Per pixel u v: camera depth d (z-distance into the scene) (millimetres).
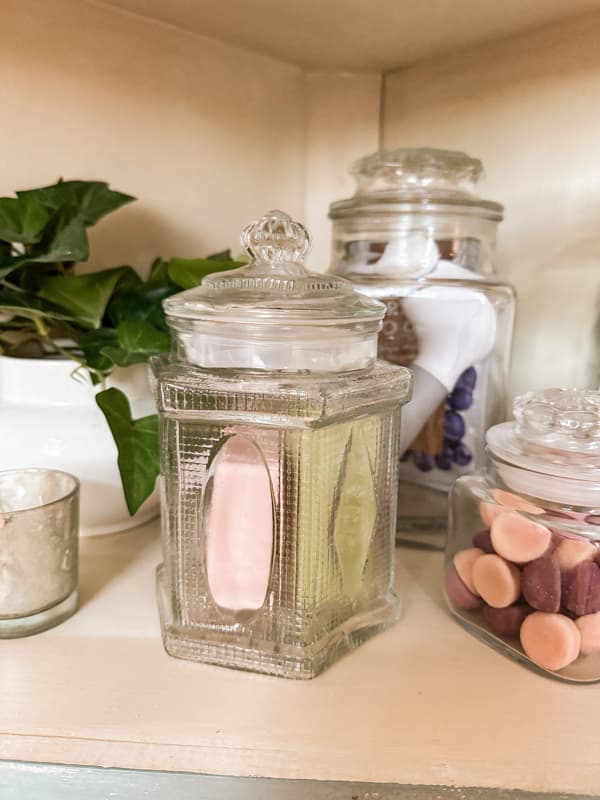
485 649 367
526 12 483
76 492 384
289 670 334
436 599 418
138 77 547
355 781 282
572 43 494
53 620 373
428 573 452
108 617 386
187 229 600
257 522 336
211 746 288
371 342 355
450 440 475
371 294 443
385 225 461
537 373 548
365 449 356
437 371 439
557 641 332
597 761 285
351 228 483
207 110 590
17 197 486
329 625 355
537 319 542
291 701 319
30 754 289
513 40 531
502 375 478
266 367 325
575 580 333
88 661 345
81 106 524
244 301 322
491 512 363
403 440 448
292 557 334
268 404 317
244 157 623
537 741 296
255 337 322
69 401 432
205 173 601
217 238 622
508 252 559
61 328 507
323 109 646
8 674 333
